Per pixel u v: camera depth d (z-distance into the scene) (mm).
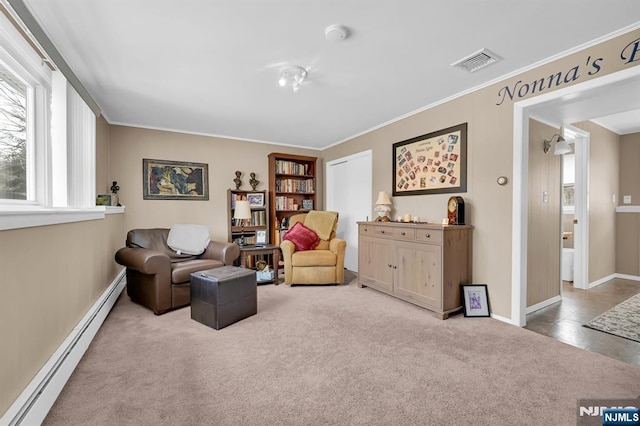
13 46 1561
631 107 2619
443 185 3180
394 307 3004
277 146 5160
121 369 1815
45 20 1809
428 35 2010
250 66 2434
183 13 1765
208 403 1505
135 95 3039
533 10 1751
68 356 1713
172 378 1725
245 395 1573
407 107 3416
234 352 2045
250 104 3312
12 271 1208
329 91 2953
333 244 3988
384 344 2178
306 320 2645
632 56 1899
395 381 1709
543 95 2348
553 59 2273
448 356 2000
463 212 2834
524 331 2420
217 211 4637
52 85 2010
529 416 1421
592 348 2152
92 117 2766
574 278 3900
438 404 1507
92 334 2211
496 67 2463
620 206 4496
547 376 1764
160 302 2742
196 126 4180
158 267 2725
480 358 1976
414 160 3541
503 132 2631
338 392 1605
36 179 1851
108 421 1372
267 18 1821
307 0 1665
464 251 2820
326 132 4508
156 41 2064
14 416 1167
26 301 1318
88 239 2271
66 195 2080
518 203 2527
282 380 1714
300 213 5277
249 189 4895
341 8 1735
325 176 5500
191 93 2996
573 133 3609
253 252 3887
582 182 3807
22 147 1771
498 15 1798
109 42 2068
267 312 2854
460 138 2990
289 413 1438
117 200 3682
